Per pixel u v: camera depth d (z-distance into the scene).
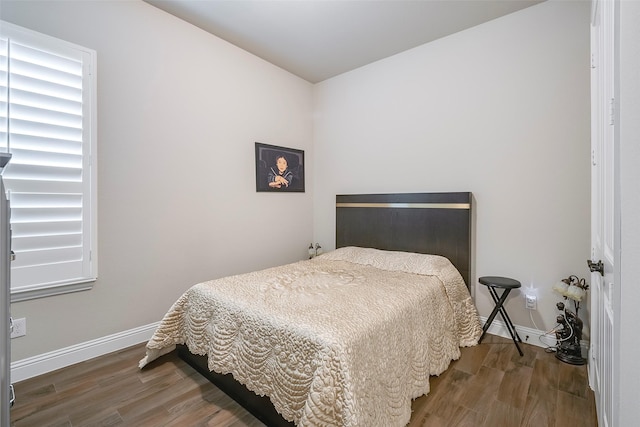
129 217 2.33
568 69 2.23
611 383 1.13
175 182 2.59
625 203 0.87
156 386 1.85
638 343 0.73
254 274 2.33
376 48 3.03
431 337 1.94
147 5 2.39
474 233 2.69
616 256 1.00
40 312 1.96
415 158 3.03
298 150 3.70
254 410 1.61
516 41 2.45
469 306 2.47
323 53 3.14
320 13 2.49
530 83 2.39
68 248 2.04
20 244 1.86
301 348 1.37
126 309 2.33
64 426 1.52
